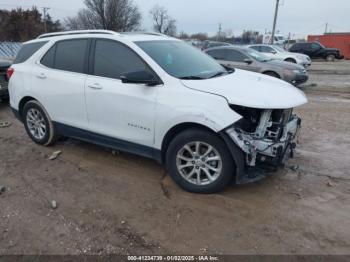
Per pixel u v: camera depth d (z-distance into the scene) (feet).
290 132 12.57
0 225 10.71
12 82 17.60
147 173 14.23
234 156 11.19
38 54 16.57
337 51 96.78
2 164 15.31
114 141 14.10
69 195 12.49
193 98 11.60
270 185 13.12
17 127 21.04
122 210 11.46
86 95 14.32
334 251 9.43
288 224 10.64
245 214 11.16
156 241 9.88
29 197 12.41
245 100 11.05
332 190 12.83
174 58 13.70
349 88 40.50
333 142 18.43
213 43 79.25
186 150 12.35
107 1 146.41
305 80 36.68
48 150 16.87
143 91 12.61
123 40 13.60
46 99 16.05
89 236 10.13
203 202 11.87
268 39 157.17
